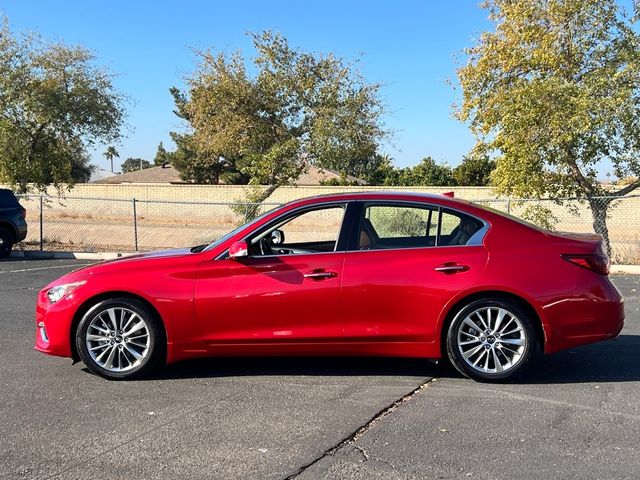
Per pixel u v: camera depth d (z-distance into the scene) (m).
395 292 5.33
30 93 17.42
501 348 5.37
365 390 5.27
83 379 5.63
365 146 15.92
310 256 5.46
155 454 4.00
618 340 7.07
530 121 12.36
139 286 5.46
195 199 35.53
